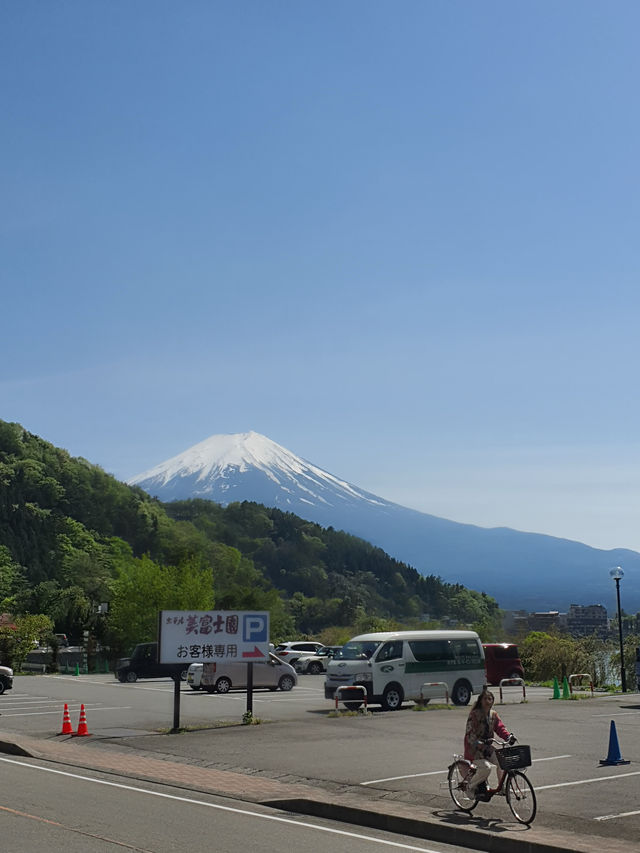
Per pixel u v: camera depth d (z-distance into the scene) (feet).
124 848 33.60
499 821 39.81
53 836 35.45
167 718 85.81
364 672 91.71
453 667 98.22
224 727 77.20
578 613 596.29
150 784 50.75
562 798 44.91
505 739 41.45
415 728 74.64
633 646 162.91
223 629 78.69
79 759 59.98
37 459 595.06
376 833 39.45
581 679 143.43
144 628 220.43
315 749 63.05
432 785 48.75
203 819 40.34
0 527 495.41
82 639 243.19
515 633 237.25
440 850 36.29
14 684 135.33
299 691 119.75
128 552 516.32
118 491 606.96
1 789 47.37
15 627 197.47
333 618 550.36
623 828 38.58
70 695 113.19
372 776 51.96
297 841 36.47
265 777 52.95
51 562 492.95
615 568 128.88
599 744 63.87
